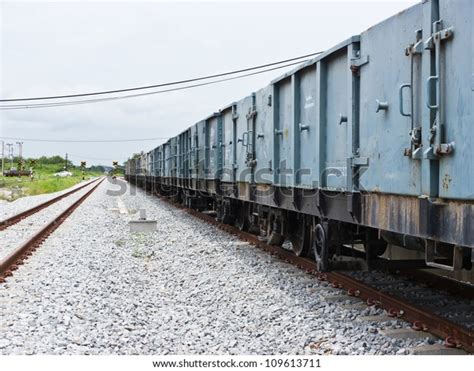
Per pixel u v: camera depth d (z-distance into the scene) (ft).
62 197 123.85
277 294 27.48
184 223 62.39
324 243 27.12
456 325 19.74
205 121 62.13
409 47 18.48
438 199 17.04
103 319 23.31
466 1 15.60
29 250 41.29
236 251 40.91
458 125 15.97
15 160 445.37
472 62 15.35
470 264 19.45
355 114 22.90
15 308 24.48
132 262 37.60
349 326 21.86
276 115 34.30
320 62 26.37
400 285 29.14
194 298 27.45
